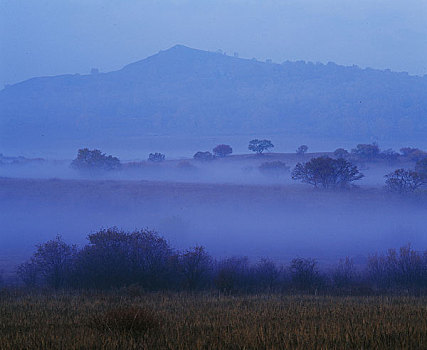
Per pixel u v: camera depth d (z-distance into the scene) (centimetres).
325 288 8512
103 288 8256
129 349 3056
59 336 3388
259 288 8469
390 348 2952
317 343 3059
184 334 3497
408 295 7306
